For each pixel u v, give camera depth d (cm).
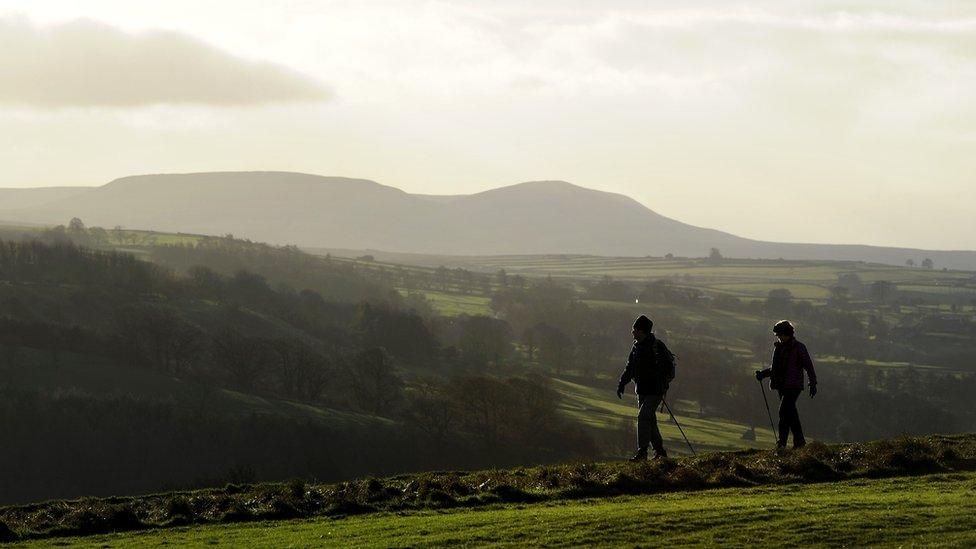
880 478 1792
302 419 9362
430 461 9044
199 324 13912
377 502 1819
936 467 1839
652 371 2078
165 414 8925
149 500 1989
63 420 8494
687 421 11538
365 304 16450
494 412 9612
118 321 12975
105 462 8100
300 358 11312
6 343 10794
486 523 1513
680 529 1389
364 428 9375
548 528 1438
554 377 15750
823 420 12069
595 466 2017
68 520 1806
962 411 12938
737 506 1524
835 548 1253
